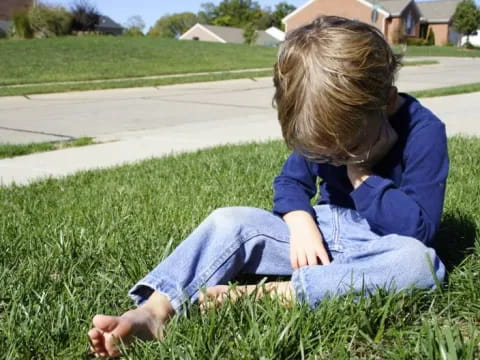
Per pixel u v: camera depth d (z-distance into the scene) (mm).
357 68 1674
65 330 1812
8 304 1999
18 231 2883
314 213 2176
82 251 2531
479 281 2014
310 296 1809
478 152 4754
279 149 5289
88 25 38719
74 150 6062
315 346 1646
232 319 1709
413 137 1984
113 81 14969
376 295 1775
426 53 34844
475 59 28625
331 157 1759
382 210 1910
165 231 2777
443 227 2635
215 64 20906
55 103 10945
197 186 3891
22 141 6637
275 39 68688
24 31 36062
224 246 1905
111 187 3984
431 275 1848
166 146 6184
